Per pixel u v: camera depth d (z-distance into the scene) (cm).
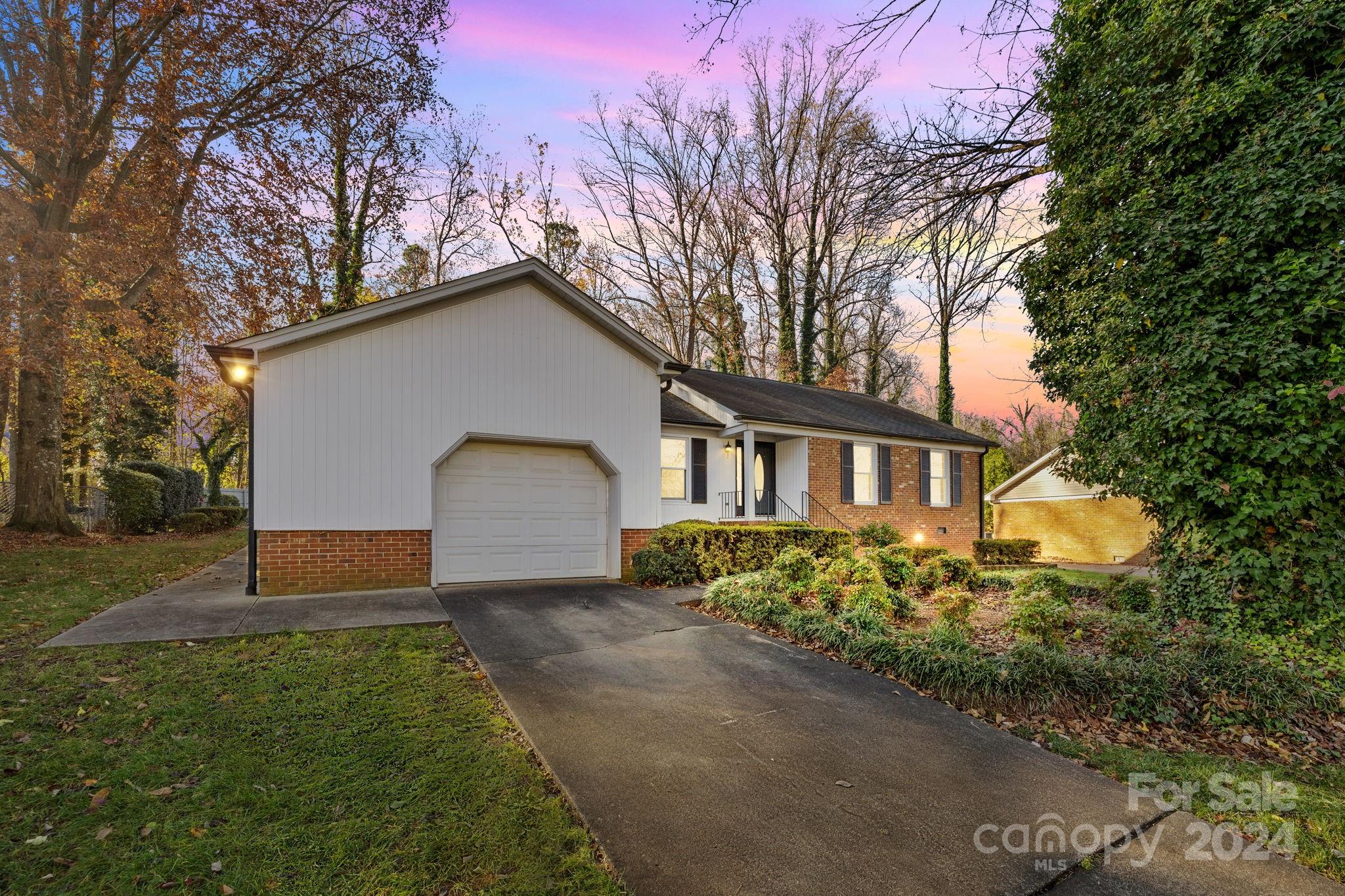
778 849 280
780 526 1097
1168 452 667
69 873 249
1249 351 607
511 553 980
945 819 312
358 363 862
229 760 345
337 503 842
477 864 262
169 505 1784
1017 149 810
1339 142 563
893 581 919
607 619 718
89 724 386
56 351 1263
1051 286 841
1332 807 337
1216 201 638
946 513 1817
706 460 1441
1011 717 453
